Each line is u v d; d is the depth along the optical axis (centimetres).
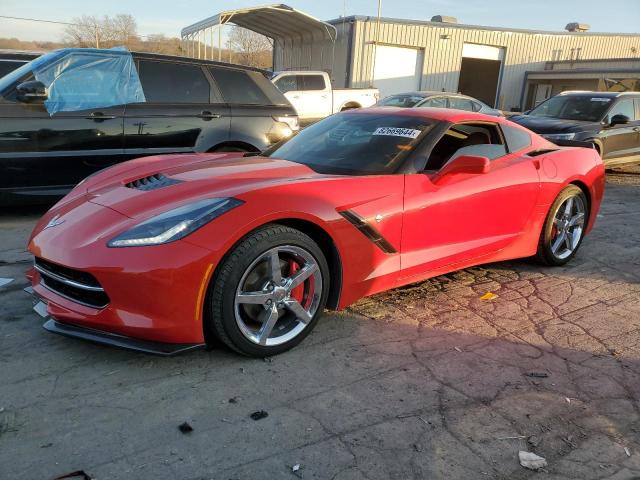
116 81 562
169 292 243
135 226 254
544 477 201
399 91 2314
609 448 219
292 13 1800
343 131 382
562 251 454
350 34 2127
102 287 245
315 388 254
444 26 2314
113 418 225
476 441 220
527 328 330
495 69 2597
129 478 191
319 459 205
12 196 519
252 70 652
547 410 244
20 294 348
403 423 230
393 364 280
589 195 455
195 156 392
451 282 407
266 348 276
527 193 393
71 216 285
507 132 407
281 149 395
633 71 2166
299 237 275
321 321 327
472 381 266
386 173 326
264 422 227
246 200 262
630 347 309
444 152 372
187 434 217
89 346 284
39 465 195
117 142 558
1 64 757
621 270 448
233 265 254
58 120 527
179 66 598
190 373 262
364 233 302
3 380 249
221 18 1545
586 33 2697
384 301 363
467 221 356
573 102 1012
